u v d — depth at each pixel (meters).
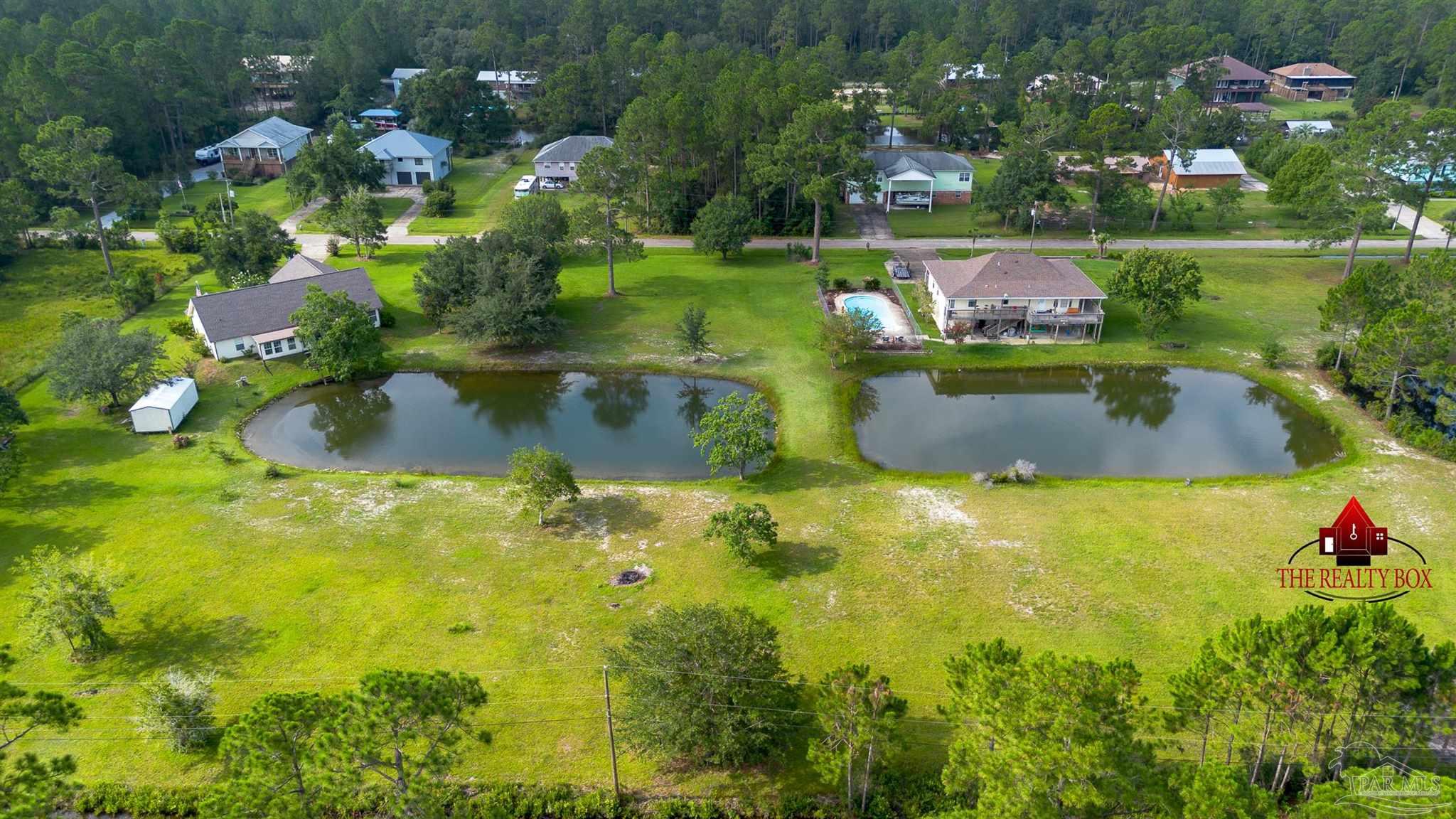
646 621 38.22
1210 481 53.19
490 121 149.88
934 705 35.66
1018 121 147.25
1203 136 134.88
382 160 127.06
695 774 33.28
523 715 35.78
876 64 167.38
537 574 44.38
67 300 85.75
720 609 33.78
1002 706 25.02
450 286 76.00
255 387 66.81
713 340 75.12
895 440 59.59
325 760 25.00
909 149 122.00
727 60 137.88
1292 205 108.12
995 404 65.38
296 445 59.88
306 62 159.25
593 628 40.50
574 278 90.75
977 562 44.88
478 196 124.44
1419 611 40.25
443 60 172.62
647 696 31.47
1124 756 24.33
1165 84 154.75
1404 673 26.58
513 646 39.41
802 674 37.38
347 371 65.56
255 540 47.34
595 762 33.78
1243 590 42.22
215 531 48.12
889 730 29.27
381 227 99.12
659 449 59.25
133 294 82.81
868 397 66.38
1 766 25.08
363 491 52.62
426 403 66.31
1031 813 23.67
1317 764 28.75
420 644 39.53
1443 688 26.78
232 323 71.06
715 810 31.59
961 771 27.28
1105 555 45.22
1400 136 83.31
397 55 179.38
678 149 106.44
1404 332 56.25
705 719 30.91
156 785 32.72
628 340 75.38
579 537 47.62
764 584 43.38
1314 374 67.25
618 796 31.98
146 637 40.22
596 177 82.19
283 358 71.88
